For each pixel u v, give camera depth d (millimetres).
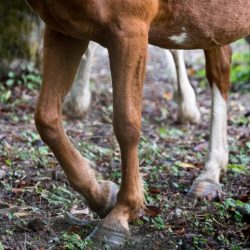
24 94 13250
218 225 6949
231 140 10625
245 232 6812
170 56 12273
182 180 8438
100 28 6043
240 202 7312
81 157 6633
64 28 6133
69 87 6652
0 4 14164
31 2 6141
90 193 6578
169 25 6516
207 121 12312
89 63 11953
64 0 5891
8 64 14125
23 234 6613
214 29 6742
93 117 12195
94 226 6688
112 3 5949
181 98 11898
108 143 10289
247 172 8820
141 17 6062
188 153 9945
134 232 6602
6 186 7805
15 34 14164
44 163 8727
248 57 17391
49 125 6488
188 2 6453
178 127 11812
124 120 6109
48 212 7195
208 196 7828
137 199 6402
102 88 13852
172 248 6414
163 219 7039
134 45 6035
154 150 9586
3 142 9805
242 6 6836
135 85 6121
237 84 15414
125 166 6289
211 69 8375
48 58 6547
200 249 6348
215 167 8250
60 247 6301
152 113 12625
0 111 12156
